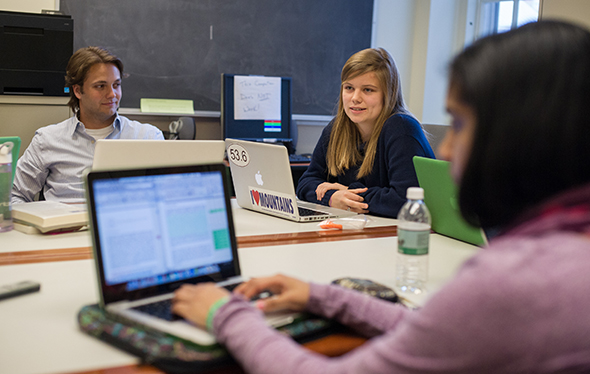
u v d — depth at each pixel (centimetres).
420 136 198
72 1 323
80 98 238
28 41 258
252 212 193
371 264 127
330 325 86
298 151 403
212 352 72
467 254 140
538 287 48
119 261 85
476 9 414
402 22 415
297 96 391
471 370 50
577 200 54
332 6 391
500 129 55
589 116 53
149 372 72
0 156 149
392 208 186
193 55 357
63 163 237
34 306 94
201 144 161
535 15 380
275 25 376
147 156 150
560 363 47
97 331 80
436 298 53
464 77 58
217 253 99
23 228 153
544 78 53
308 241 149
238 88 347
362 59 204
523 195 56
